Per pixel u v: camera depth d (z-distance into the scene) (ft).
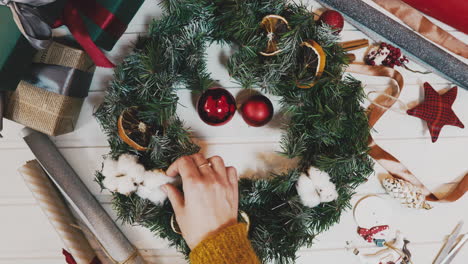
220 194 2.14
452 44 2.78
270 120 2.63
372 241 2.79
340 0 2.67
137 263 2.70
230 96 2.47
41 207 2.65
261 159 2.75
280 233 2.48
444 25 2.82
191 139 2.61
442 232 2.83
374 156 2.74
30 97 2.43
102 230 2.64
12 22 2.18
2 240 2.78
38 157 2.57
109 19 2.32
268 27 2.39
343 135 2.49
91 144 2.72
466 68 2.73
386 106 2.77
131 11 2.41
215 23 2.48
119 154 2.44
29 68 2.38
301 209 2.42
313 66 2.36
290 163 2.75
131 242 2.77
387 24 2.69
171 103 2.40
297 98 2.46
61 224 2.69
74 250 2.70
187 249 2.50
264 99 2.48
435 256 2.85
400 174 2.74
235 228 2.04
